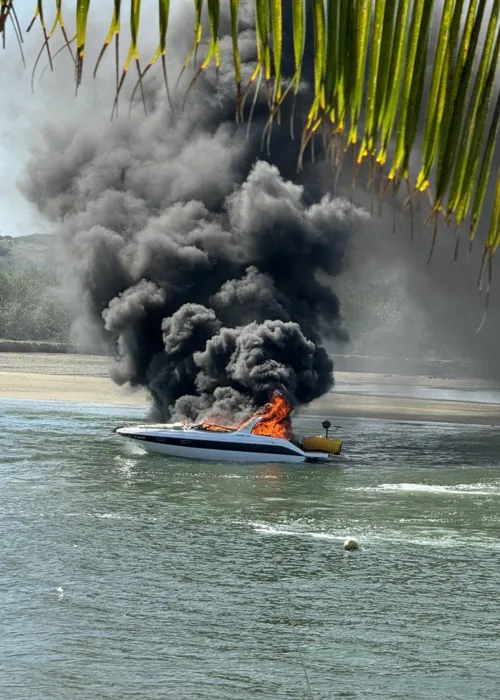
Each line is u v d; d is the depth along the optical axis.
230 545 54.47
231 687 33.28
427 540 56.88
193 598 43.59
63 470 82.50
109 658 35.69
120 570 48.09
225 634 38.78
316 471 87.69
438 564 50.88
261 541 55.72
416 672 35.12
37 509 63.81
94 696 32.00
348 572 48.94
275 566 49.81
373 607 42.97
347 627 40.09
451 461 98.62
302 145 4.42
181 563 49.88
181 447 92.31
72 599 42.84
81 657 35.66
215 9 4.63
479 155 4.41
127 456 92.56
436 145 4.38
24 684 32.78
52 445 99.81
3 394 167.88
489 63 4.32
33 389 181.50
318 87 4.38
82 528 57.97
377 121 4.34
